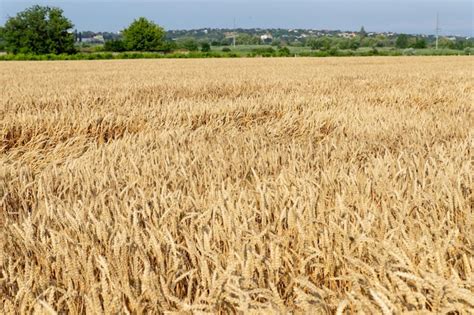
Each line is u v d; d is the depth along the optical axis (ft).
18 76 79.61
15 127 24.80
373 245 6.89
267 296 5.38
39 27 267.80
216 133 22.74
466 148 15.75
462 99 37.29
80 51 290.35
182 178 12.65
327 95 40.19
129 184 11.71
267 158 15.44
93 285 5.99
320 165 14.64
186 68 107.24
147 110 29.22
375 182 11.02
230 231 7.66
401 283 5.18
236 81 57.21
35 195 12.73
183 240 8.16
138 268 6.93
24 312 5.87
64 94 41.81
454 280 5.23
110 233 8.43
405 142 18.58
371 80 57.88
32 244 7.97
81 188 12.98
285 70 90.58
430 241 6.44
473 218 7.58
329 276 6.63
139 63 147.84
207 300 5.57
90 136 25.09
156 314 5.77
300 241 7.31
